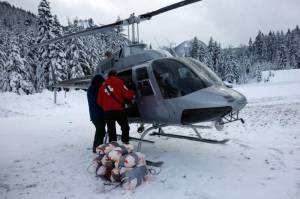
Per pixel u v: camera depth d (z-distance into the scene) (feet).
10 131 33.83
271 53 406.41
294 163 17.98
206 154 20.89
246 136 25.99
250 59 317.42
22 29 139.44
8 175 18.19
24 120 43.68
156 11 20.79
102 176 16.72
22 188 16.10
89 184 16.28
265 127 29.63
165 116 18.86
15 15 344.49
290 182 15.19
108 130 19.80
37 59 124.98
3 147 25.55
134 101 20.26
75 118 45.32
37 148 24.93
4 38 129.08
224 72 238.48
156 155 21.16
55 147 25.07
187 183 15.75
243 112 43.73
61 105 66.95
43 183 16.74
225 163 18.71
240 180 15.85
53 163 20.36
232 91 18.16
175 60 18.67
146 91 19.40
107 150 16.78
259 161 18.78
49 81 99.40
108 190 15.31
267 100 62.69
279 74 293.64
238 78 248.93
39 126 37.32
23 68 107.86
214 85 18.07
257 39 422.41
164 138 26.71
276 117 36.24
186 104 17.56
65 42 110.22
